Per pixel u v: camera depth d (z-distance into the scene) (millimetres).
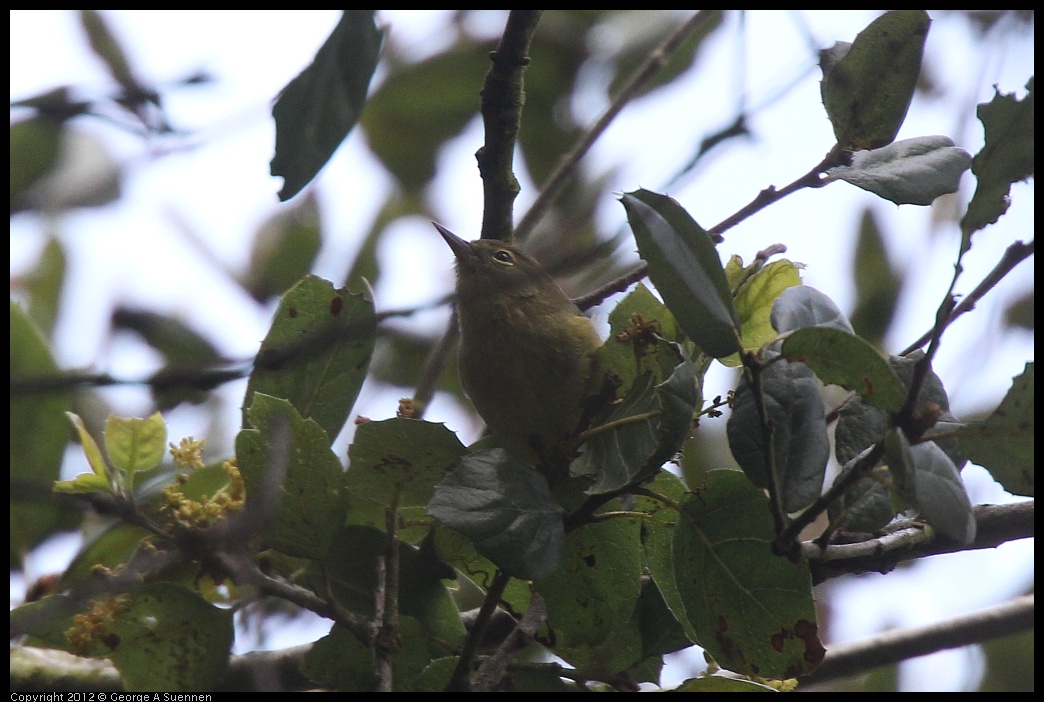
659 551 6137
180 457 6023
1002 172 4906
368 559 6305
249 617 6777
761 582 5574
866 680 9859
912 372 6062
